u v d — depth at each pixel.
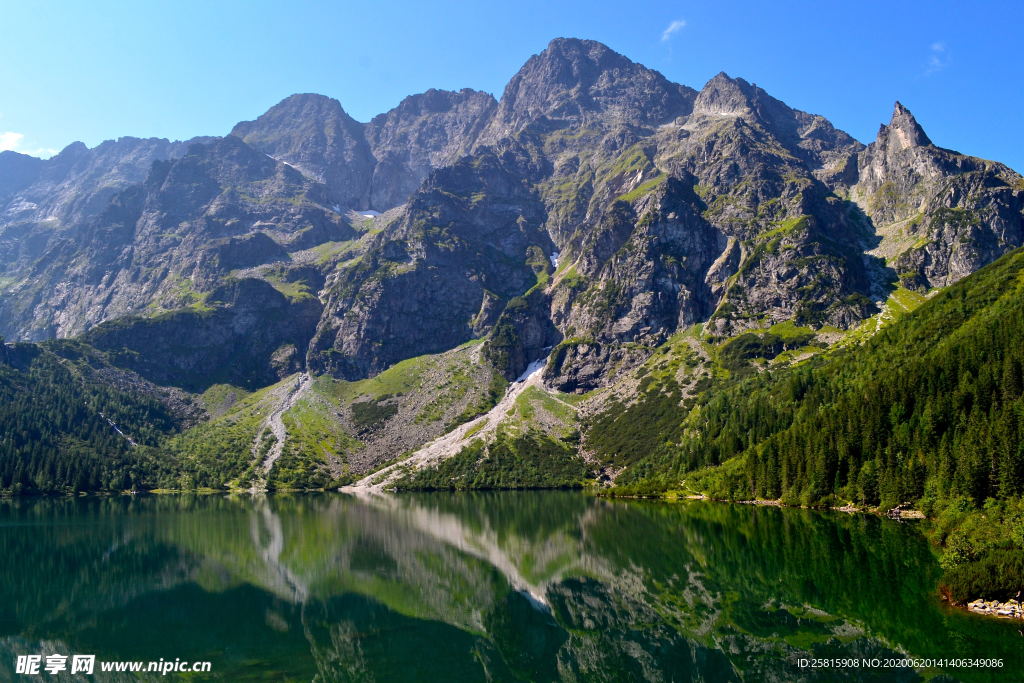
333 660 79.62
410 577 123.94
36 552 148.62
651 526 167.75
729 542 136.50
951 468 145.25
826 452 190.12
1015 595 81.88
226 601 107.00
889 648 72.62
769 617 86.62
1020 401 147.50
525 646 83.75
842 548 121.44
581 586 111.00
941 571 101.31
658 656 76.62
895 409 184.62
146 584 118.38
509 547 152.25
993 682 62.78
